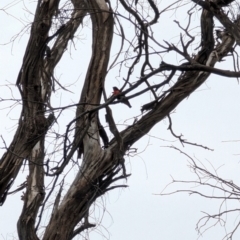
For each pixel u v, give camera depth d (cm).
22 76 1225
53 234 1130
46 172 1087
